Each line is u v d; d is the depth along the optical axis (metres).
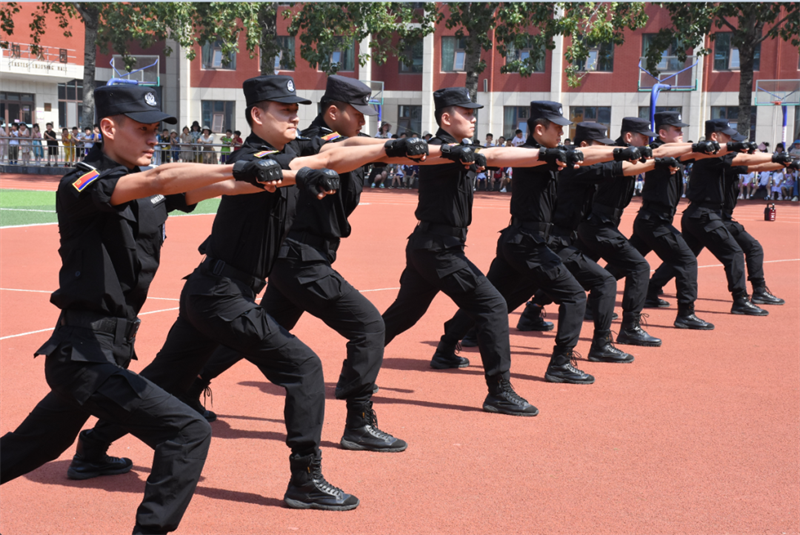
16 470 3.34
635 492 4.21
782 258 14.12
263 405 5.66
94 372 3.13
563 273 6.30
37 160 33.34
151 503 3.14
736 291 9.34
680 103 39.50
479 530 3.75
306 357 3.98
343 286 4.69
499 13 28.91
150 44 37.84
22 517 3.85
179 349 4.11
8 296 9.30
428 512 3.95
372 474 4.44
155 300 9.32
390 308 5.92
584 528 3.78
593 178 6.68
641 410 5.65
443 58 41.84
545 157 5.18
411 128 42.81
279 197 3.85
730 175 9.58
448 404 5.77
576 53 30.08
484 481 4.34
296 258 4.61
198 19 32.91
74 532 3.70
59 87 47.62
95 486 4.24
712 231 9.31
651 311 9.57
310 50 30.48
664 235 8.47
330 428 5.21
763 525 3.83
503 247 6.32
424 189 5.49
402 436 5.07
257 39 30.62
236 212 3.84
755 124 38.28
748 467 4.57
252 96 4.11
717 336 8.17
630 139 7.71
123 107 3.17
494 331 5.50
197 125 32.44
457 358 6.85
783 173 29.44
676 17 29.61
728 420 5.43
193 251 13.48
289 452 4.77
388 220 19.58
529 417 5.48
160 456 3.15
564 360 6.40
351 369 4.74
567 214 6.90
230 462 4.59
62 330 3.20
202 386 5.09
